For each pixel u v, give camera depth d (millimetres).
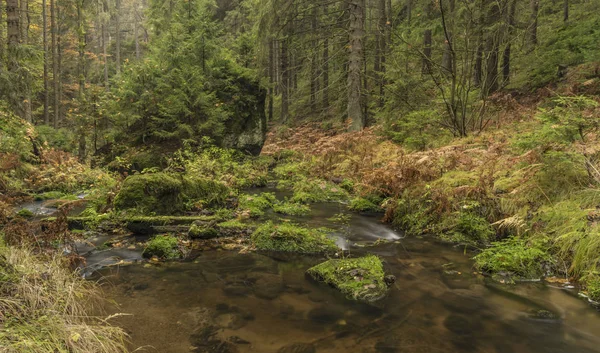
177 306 3473
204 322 3176
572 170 5180
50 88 24656
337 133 15219
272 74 23531
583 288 3805
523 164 5965
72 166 10312
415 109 11648
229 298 3674
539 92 11586
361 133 10750
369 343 2889
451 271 4418
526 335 3021
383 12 16109
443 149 6840
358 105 13250
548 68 13625
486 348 2836
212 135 12852
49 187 9281
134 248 5172
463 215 5809
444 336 3006
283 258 4898
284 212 7348
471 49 9727
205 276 4242
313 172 10812
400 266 4609
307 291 3873
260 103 14586
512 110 10125
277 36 15539
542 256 4309
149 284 3980
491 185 5992
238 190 9438
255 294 3781
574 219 4457
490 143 7582
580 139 5371
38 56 11805
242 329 3070
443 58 14625
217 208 7359
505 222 4969
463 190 5965
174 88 12508
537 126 7793
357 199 7797
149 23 24172
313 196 8648
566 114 5656
